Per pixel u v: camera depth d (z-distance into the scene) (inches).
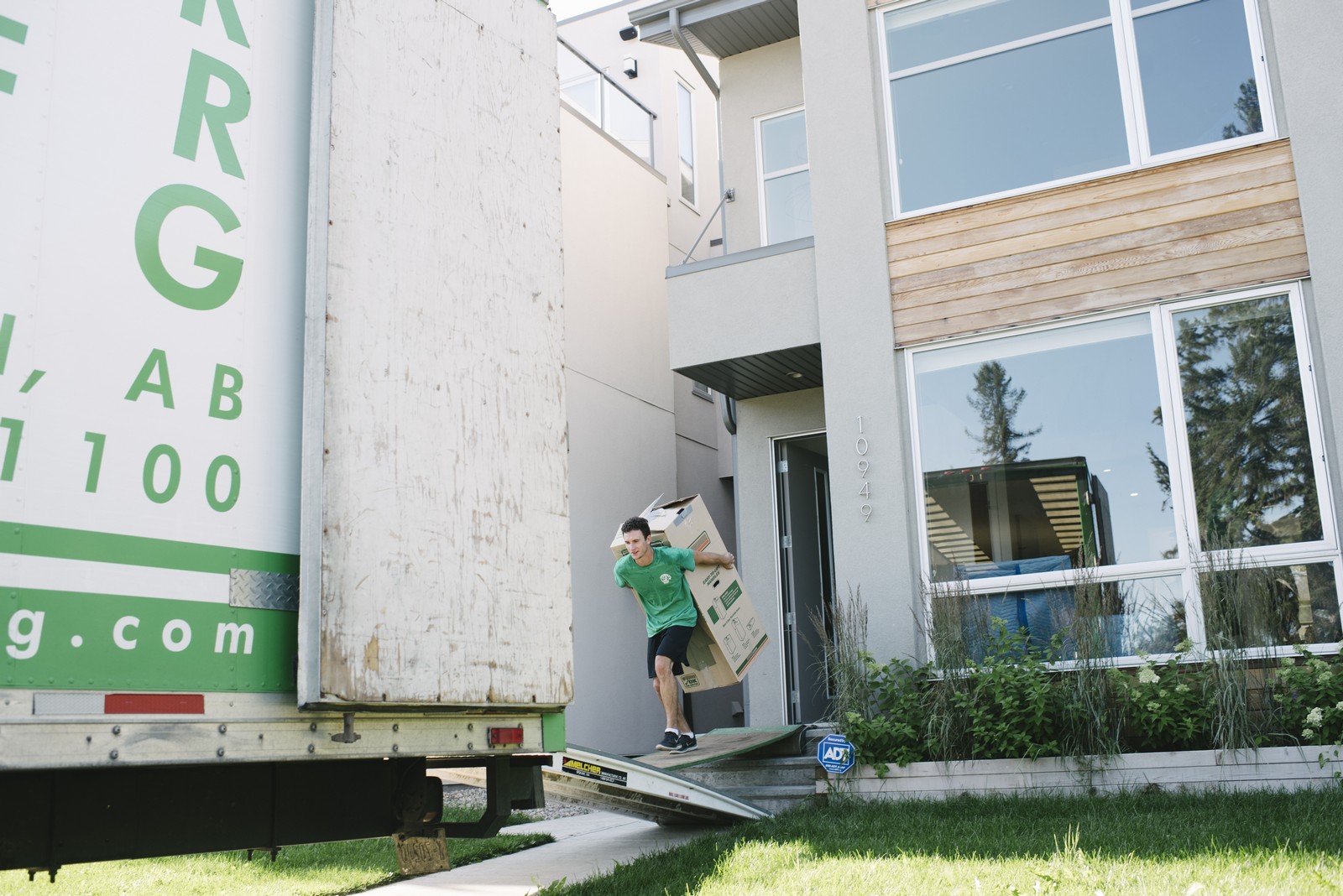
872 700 291.7
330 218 125.9
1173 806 229.3
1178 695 257.4
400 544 128.1
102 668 101.4
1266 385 280.5
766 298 352.5
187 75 118.6
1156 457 290.0
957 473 313.3
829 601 436.5
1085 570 277.7
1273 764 243.1
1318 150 280.7
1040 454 303.7
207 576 112.6
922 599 299.6
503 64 159.2
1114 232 302.7
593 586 448.8
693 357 360.2
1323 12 284.7
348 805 139.1
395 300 133.2
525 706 145.3
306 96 133.7
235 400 118.6
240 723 113.0
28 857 104.8
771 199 424.2
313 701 114.8
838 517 320.5
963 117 330.0
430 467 134.2
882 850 204.4
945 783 269.4
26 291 99.7
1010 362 312.5
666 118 585.9
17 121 101.0
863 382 324.8
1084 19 318.0
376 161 134.2
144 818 115.1
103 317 106.1
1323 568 266.5
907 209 332.5
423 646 129.1
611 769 233.6
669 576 299.1
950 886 167.0
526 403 151.7
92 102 108.0
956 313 318.3
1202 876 158.9
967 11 334.0
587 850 257.9
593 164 499.5
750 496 418.0
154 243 112.2
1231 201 290.8
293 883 215.5
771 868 194.4
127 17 112.7
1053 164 315.6
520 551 146.1
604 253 496.1
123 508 105.5
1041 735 263.0
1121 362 298.5
